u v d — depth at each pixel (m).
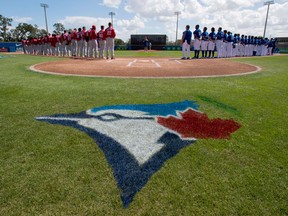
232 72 8.25
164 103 4.24
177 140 2.83
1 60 13.36
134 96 4.64
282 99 4.69
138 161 2.37
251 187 2.03
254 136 2.99
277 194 1.95
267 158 2.49
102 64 10.79
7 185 1.98
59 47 19.97
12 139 2.76
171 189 1.97
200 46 16.42
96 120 3.38
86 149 2.57
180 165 2.31
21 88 5.18
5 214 1.68
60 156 2.43
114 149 2.58
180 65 10.64
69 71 8.05
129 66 9.98
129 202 1.81
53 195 1.87
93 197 1.86
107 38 13.88
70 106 3.97
